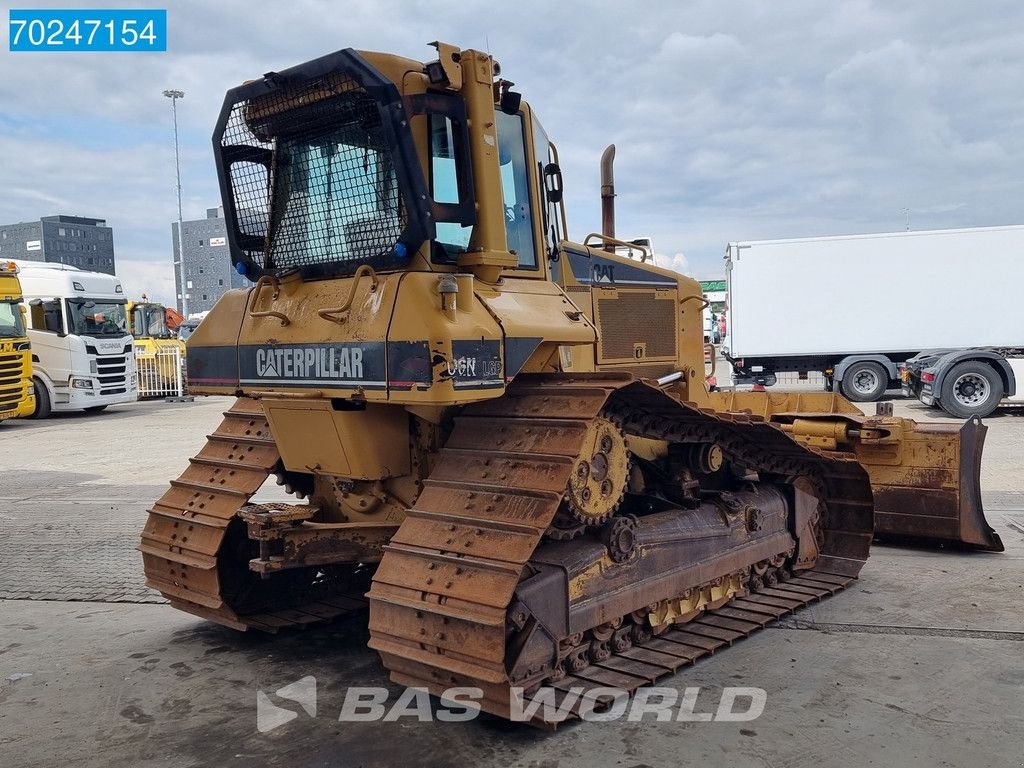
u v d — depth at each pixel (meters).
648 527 4.84
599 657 4.50
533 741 3.86
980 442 7.09
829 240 19.97
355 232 4.40
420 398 3.86
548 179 5.16
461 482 4.12
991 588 6.04
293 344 4.45
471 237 4.30
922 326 19.62
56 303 19.97
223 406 23.66
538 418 4.14
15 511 9.57
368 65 4.06
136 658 5.02
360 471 4.49
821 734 3.89
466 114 4.23
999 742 3.79
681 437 5.16
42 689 4.58
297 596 5.65
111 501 10.06
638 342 5.91
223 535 5.12
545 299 4.64
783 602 5.63
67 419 20.05
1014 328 19.14
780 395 8.48
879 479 7.19
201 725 4.11
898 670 4.60
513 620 3.83
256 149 4.84
